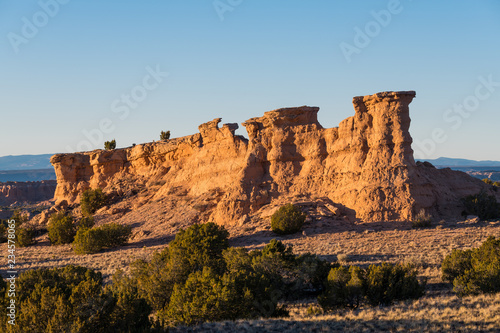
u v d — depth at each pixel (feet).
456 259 105.09
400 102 190.08
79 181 310.65
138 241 207.92
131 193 276.21
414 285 92.68
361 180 189.57
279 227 177.78
